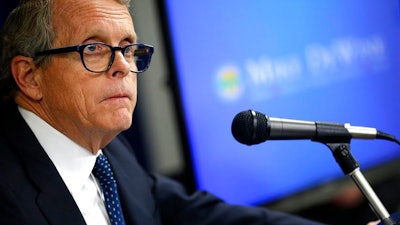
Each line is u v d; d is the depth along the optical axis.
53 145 2.19
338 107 3.97
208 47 3.44
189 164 3.37
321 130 2.05
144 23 4.39
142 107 4.34
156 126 4.49
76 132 2.16
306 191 3.80
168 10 3.30
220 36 3.47
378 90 4.18
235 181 3.54
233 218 2.75
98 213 2.24
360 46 4.11
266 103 3.65
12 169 2.08
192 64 3.38
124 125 2.10
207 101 3.44
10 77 2.21
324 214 4.01
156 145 4.50
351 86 4.04
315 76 3.86
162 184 2.79
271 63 3.67
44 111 2.18
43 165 2.12
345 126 2.08
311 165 3.84
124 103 2.11
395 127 4.27
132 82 2.15
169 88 3.37
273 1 3.69
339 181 3.96
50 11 2.09
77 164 2.20
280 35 3.71
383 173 4.16
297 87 3.78
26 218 1.99
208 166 3.44
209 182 3.45
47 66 2.11
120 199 2.41
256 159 3.62
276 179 3.69
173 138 4.56
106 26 2.08
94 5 2.09
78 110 2.09
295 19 3.78
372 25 4.18
